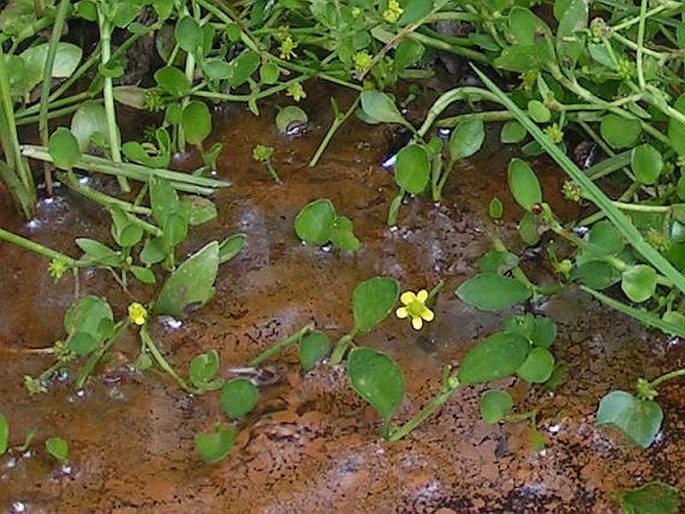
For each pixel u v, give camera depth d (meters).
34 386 0.22
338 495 0.21
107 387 0.23
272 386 0.23
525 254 0.25
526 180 0.23
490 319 0.24
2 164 0.25
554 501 0.21
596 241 0.23
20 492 0.21
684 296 0.23
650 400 0.22
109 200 0.25
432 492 0.21
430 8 0.25
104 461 0.22
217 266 0.23
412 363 0.23
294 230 0.25
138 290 0.24
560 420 0.22
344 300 0.24
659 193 0.25
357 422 0.22
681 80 0.25
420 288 0.25
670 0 0.25
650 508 0.21
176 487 0.21
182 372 0.23
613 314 0.24
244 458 0.22
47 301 0.24
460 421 0.22
